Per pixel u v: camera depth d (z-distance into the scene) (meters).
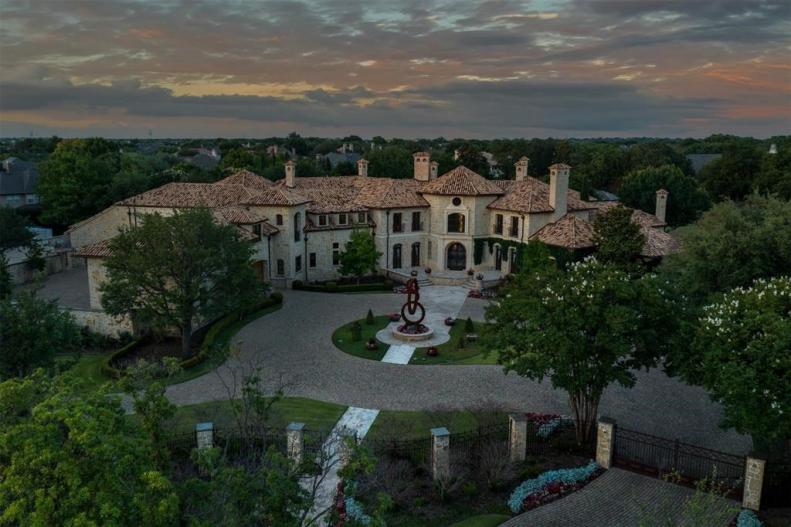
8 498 11.12
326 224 62.09
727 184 99.00
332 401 32.19
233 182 65.88
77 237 67.94
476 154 118.56
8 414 13.48
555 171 58.50
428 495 23.55
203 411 30.00
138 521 11.38
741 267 34.97
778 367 20.84
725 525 20.94
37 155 168.88
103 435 11.93
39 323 28.98
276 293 53.56
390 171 112.19
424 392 33.56
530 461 25.81
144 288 39.19
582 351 24.92
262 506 15.02
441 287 60.44
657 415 30.62
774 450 24.48
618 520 21.70
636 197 82.06
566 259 53.59
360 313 50.53
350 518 18.83
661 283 27.75
